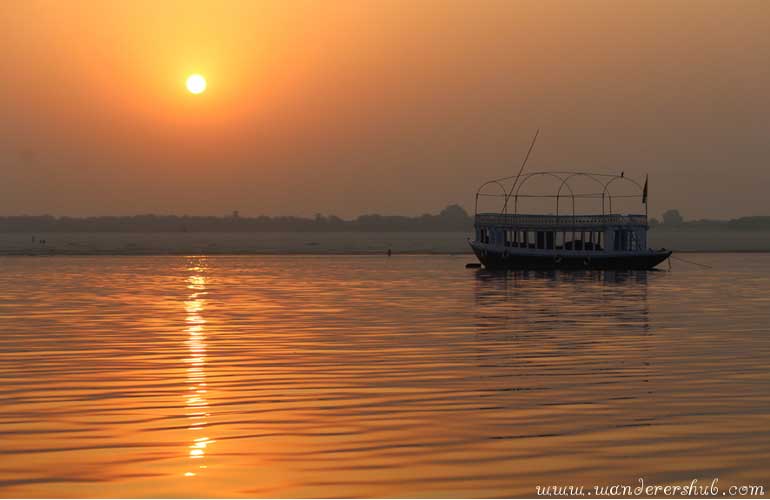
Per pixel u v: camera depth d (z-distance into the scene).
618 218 111.12
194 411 21.59
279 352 32.47
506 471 16.34
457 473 16.22
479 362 29.92
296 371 27.92
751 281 86.19
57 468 16.53
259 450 17.83
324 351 32.75
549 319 45.75
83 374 27.28
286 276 96.00
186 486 15.44
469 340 36.28
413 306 54.69
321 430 19.56
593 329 40.72
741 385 25.30
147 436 18.98
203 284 80.25
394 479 15.84
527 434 19.17
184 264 131.38
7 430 19.53
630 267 108.00
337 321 44.59
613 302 58.41
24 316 47.44
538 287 76.12
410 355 31.67
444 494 14.99
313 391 24.34
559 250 109.19
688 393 24.03
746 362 29.86
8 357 31.08
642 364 29.44
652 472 16.28
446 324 43.09
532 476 16.05
